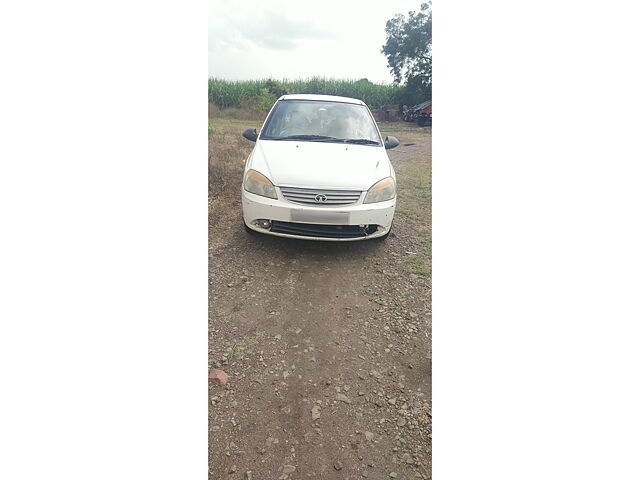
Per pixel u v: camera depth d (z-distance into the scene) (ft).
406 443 5.29
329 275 8.84
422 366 6.46
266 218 8.94
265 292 8.10
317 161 9.39
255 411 5.59
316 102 11.78
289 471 4.91
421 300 8.11
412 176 18.03
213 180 13.92
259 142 10.32
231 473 4.87
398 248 10.29
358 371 6.30
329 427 5.42
